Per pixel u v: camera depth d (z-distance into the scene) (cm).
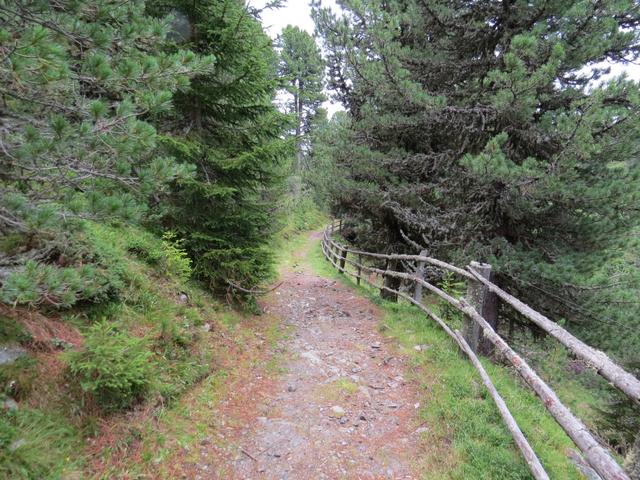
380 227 1257
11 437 248
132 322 433
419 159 926
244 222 694
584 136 584
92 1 290
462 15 841
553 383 685
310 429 398
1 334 302
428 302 1143
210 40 635
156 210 630
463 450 342
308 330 707
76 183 309
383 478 331
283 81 702
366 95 998
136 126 303
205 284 686
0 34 227
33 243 365
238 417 407
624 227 717
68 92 293
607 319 694
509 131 773
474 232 843
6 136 286
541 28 677
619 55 757
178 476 308
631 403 721
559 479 300
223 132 730
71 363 313
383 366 548
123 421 329
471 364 497
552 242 800
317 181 1372
